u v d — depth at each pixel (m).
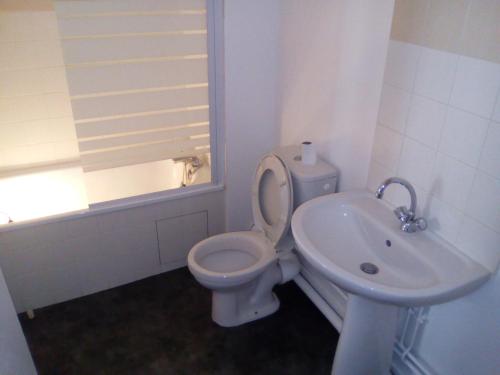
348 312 1.70
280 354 2.10
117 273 2.51
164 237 2.55
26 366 1.67
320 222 1.73
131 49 2.12
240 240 2.29
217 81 2.35
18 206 2.81
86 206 2.89
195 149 2.50
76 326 2.26
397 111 1.61
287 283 2.54
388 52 1.59
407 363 1.81
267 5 2.23
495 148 1.28
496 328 1.43
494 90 1.25
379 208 1.72
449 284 1.31
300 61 2.17
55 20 2.61
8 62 2.61
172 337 2.19
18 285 2.27
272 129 2.57
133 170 2.69
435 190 1.51
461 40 1.31
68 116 2.89
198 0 2.14
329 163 2.11
